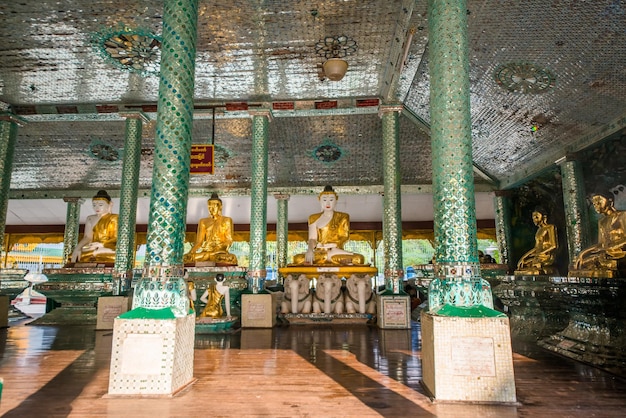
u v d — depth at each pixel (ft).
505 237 45.60
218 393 12.73
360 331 26.76
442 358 12.01
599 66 25.14
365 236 58.95
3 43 26.48
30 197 51.75
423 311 14.02
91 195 51.49
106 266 33.78
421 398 12.17
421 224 57.00
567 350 18.47
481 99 31.58
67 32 25.46
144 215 56.13
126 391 12.49
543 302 22.54
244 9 23.56
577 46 24.23
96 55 27.76
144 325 12.82
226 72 30.01
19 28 25.11
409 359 17.63
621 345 16.17
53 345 21.97
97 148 43.98
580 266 23.08
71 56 27.84
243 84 31.71
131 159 32.99
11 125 34.35
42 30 25.30
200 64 29.01
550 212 41.86
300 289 32.14
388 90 31.71
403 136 41.60
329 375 14.88
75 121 39.14
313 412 10.99
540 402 11.89
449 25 14.49
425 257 62.44
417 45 26.23
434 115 14.53
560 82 27.35
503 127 34.58
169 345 12.71
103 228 36.29
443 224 13.62
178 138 14.74
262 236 30.63
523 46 25.29
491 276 37.76
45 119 35.70
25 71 29.53
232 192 51.98
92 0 22.85
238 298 31.30
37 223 59.47
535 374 15.21
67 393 12.80
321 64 29.12
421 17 23.45
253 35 25.90
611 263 20.33
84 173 48.39
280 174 48.91
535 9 22.50
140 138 34.01
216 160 46.39
